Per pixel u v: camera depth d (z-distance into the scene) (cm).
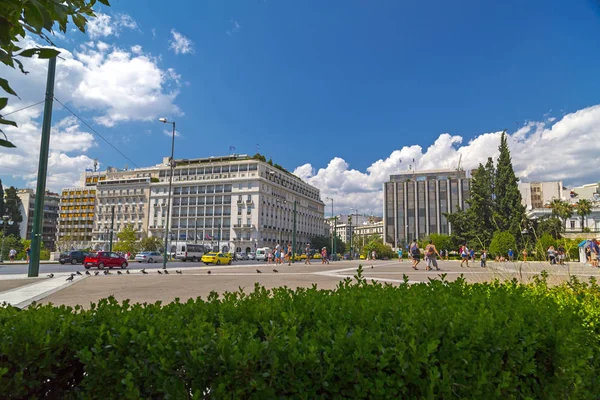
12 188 8156
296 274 2112
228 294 354
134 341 226
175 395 199
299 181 12419
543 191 10475
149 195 10900
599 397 252
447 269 2619
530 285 639
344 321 269
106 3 244
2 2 194
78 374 255
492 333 233
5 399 223
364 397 202
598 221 6644
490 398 216
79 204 12250
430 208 11475
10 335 235
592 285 596
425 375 217
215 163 10488
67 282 1436
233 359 199
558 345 243
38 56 212
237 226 9831
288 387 202
